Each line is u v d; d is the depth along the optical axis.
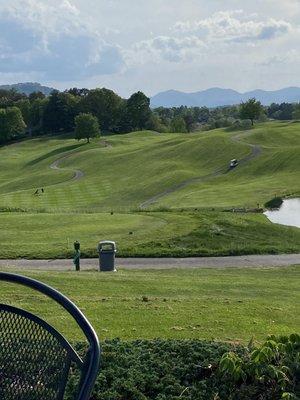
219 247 30.55
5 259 27.36
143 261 27.64
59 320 11.77
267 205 57.75
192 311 13.37
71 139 149.38
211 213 39.56
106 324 11.65
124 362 6.68
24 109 170.75
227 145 97.75
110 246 24.52
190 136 117.00
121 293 16.44
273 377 5.82
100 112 163.75
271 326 12.15
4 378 4.31
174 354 6.85
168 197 72.62
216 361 6.42
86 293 16.12
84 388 3.96
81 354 6.85
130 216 38.12
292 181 73.81
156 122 171.12
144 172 90.25
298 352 6.06
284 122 136.00
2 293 14.88
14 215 39.25
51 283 17.61
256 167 85.12
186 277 21.45
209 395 5.94
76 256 24.92
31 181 94.81
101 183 86.31
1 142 153.12
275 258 29.19
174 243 30.55
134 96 163.75
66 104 165.62
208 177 83.50
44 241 30.59
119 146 121.00
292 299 17.22
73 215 38.88
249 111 129.12
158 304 14.20
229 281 20.67
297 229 36.31
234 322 12.31
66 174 96.75
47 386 4.20
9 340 4.39
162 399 5.91
